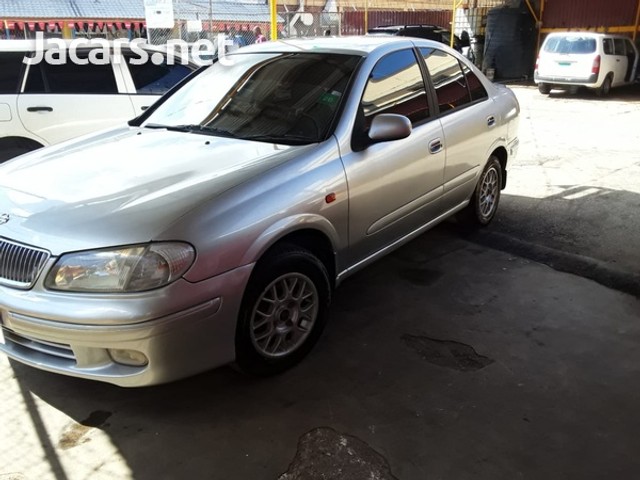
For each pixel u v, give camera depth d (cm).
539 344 331
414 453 249
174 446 256
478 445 254
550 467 241
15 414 277
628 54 1595
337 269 334
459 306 377
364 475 238
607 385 294
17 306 254
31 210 271
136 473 241
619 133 947
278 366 301
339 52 378
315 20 1786
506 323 354
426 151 388
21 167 328
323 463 244
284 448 254
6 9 1933
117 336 242
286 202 285
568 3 1925
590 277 415
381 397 287
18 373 310
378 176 345
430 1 2280
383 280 416
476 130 451
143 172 299
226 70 410
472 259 451
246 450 253
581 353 322
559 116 1152
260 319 287
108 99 585
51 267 249
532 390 290
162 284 243
